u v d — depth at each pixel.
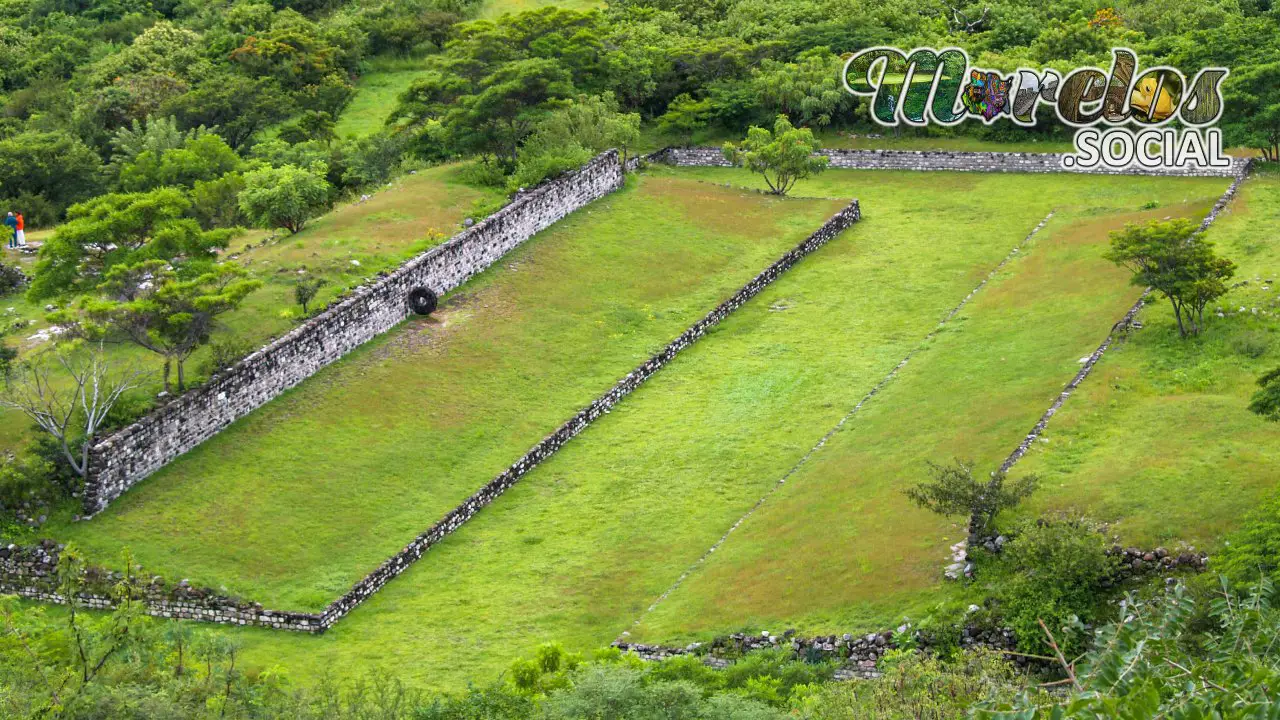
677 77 121.00
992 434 62.72
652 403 75.88
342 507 64.31
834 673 48.16
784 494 64.38
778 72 116.88
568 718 39.31
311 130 117.88
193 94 121.00
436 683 53.31
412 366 75.56
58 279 73.12
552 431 71.94
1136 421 60.16
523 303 83.38
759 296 88.12
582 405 74.44
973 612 48.47
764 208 99.12
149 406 64.56
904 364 76.56
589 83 113.44
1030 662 46.81
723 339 82.62
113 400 64.12
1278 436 56.72
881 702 38.09
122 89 125.00
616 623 57.12
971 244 94.38
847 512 59.53
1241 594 42.56
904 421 68.12
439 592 60.25
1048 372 69.12
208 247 73.69
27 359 69.50
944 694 37.62
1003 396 67.38
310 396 71.50
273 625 57.12
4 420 64.62
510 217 88.75
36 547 58.66
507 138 98.06
